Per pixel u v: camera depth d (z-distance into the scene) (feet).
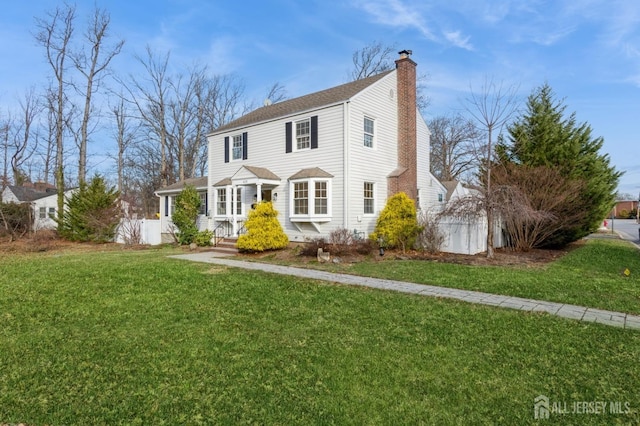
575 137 46.03
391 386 11.00
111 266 32.32
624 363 12.32
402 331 15.47
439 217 41.11
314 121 45.68
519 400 10.18
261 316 17.74
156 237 64.13
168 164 105.81
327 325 16.34
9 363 12.81
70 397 10.57
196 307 19.39
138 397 10.53
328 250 37.47
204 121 106.73
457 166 112.27
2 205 70.18
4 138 98.73
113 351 13.75
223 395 10.55
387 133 49.16
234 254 44.09
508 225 44.39
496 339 14.46
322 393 10.61
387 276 27.30
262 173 48.34
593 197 44.32
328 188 43.62
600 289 22.85
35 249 52.08
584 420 9.26
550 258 37.76
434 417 9.45
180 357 13.14
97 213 63.26
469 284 24.25
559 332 15.12
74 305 19.92
